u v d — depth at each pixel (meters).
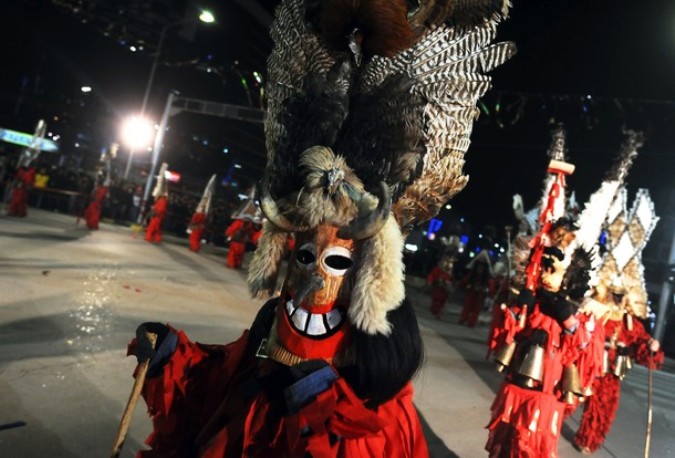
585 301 4.34
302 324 1.92
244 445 1.83
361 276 1.86
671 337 19.50
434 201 2.10
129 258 11.41
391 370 1.87
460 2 2.10
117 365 4.54
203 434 1.97
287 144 2.04
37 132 15.91
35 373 4.02
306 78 2.11
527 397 3.74
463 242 27.61
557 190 4.45
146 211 20.83
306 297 1.92
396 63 2.10
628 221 5.86
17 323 5.14
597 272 5.69
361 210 1.88
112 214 22.56
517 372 3.70
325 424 1.78
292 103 2.08
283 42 2.24
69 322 5.51
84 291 7.11
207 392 2.11
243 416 1.90
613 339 5.46
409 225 2.11
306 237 1.94
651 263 22.11
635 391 9.12
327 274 1.90
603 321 5.00
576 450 5.30
